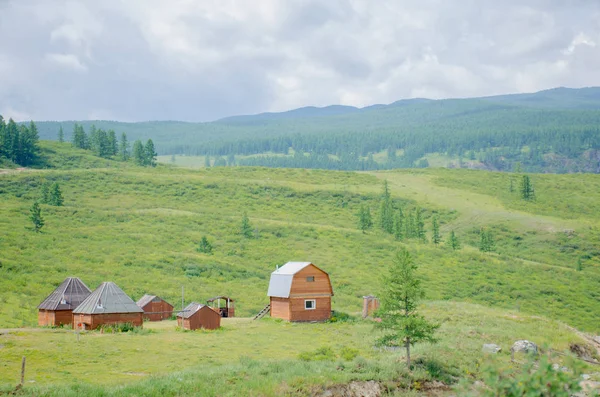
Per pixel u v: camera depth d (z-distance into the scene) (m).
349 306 80.50
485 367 15.71
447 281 105.81
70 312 56.31
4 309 63.38
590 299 102.88
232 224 140.50
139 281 84.69
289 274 62.84
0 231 107.75
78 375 35.62
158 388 30.98
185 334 52.41
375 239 137.50
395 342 47.66
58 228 119.88
